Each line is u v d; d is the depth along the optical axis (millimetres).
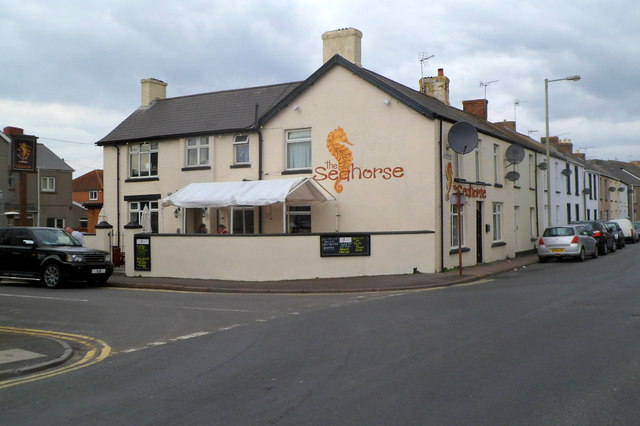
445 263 19953
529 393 5766
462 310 11289
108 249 21906
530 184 30781
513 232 27422
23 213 19969
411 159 19859
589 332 8750
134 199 25734
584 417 5062
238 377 6742
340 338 8852
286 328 9930
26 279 18078
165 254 19078
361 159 20719
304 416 5258
